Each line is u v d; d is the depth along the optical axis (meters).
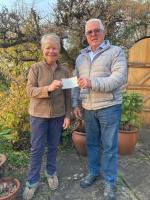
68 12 2.05
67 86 1.38
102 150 1.56
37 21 2.03
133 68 2.73
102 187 1.59
